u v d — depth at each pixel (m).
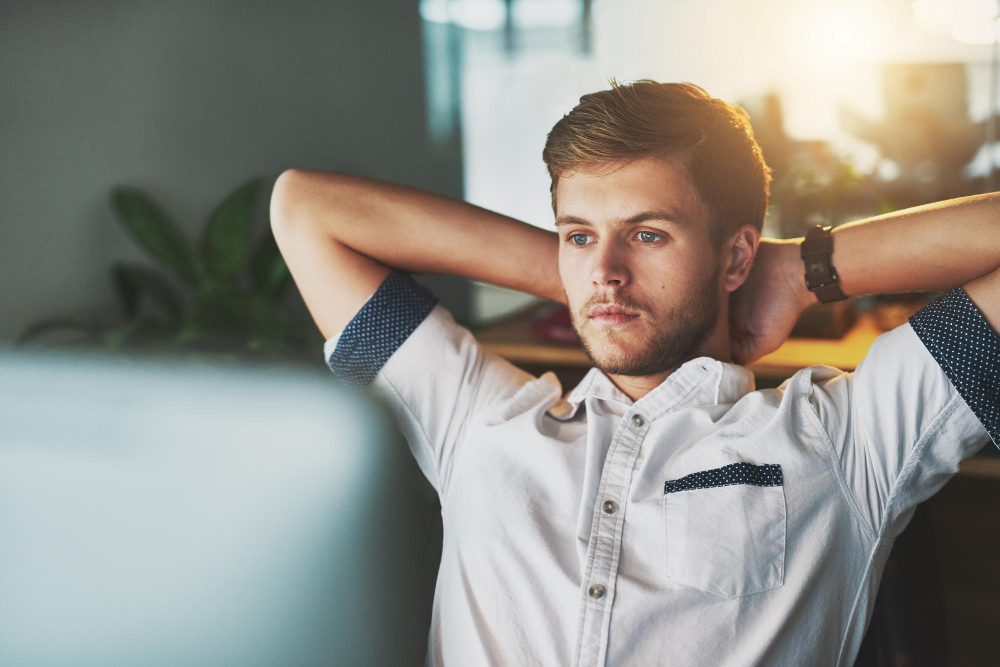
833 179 2.42
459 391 1.06
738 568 0.88
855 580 0.93
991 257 0.94
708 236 0.99
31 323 2.38
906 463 0.93
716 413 0.98
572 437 1.02
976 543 1.82
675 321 0.98
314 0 3.19
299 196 1.08
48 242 2.42
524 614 0.91
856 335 2.04
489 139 4.46
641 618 0.87
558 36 4.44
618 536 0.92
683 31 4.34
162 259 2.56
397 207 1.08
